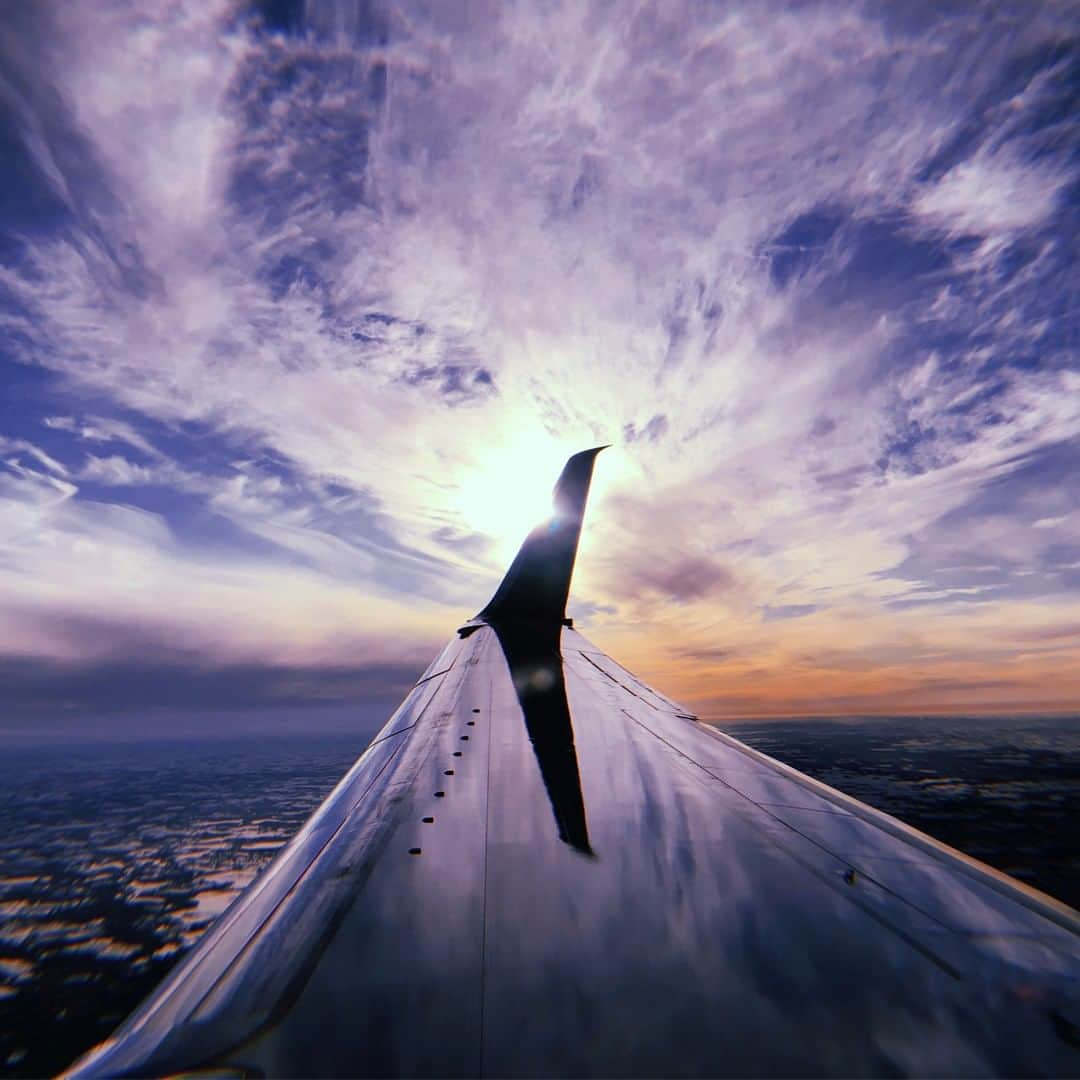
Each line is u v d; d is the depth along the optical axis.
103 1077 2.47
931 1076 2.40
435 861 4.25
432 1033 2.59
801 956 3.19
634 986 2.90
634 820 5.03
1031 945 3.42
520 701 9.76
